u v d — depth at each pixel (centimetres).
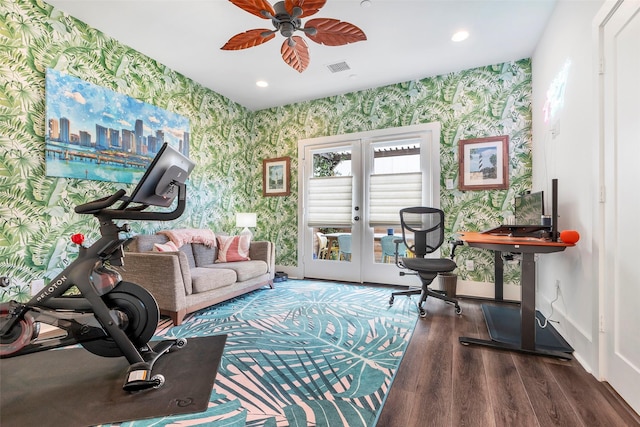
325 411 138
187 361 186
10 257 221
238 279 321
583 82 194
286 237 466
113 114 283
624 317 149
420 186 376
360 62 333
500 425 128
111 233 173
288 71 355
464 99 352
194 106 379
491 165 338
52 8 242
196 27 271
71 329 165
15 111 222
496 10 248
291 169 462
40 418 132
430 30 274
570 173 215
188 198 373
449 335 228
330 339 220
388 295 344
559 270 236
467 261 348
